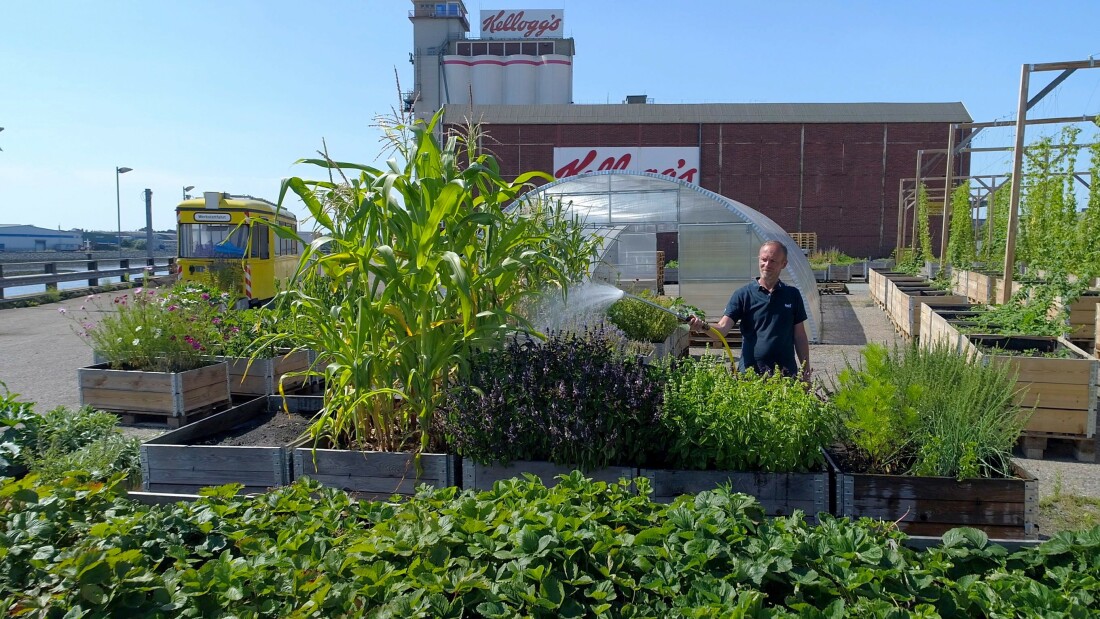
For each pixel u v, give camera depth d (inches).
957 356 202.1
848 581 95.5
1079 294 362.9
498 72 2267.5
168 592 97.9
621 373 158.2
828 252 1400.1
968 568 108.1
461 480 160.6
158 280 926.4
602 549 102.4
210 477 167.9
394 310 164.7
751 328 199.0
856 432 162.7
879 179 1430.9
